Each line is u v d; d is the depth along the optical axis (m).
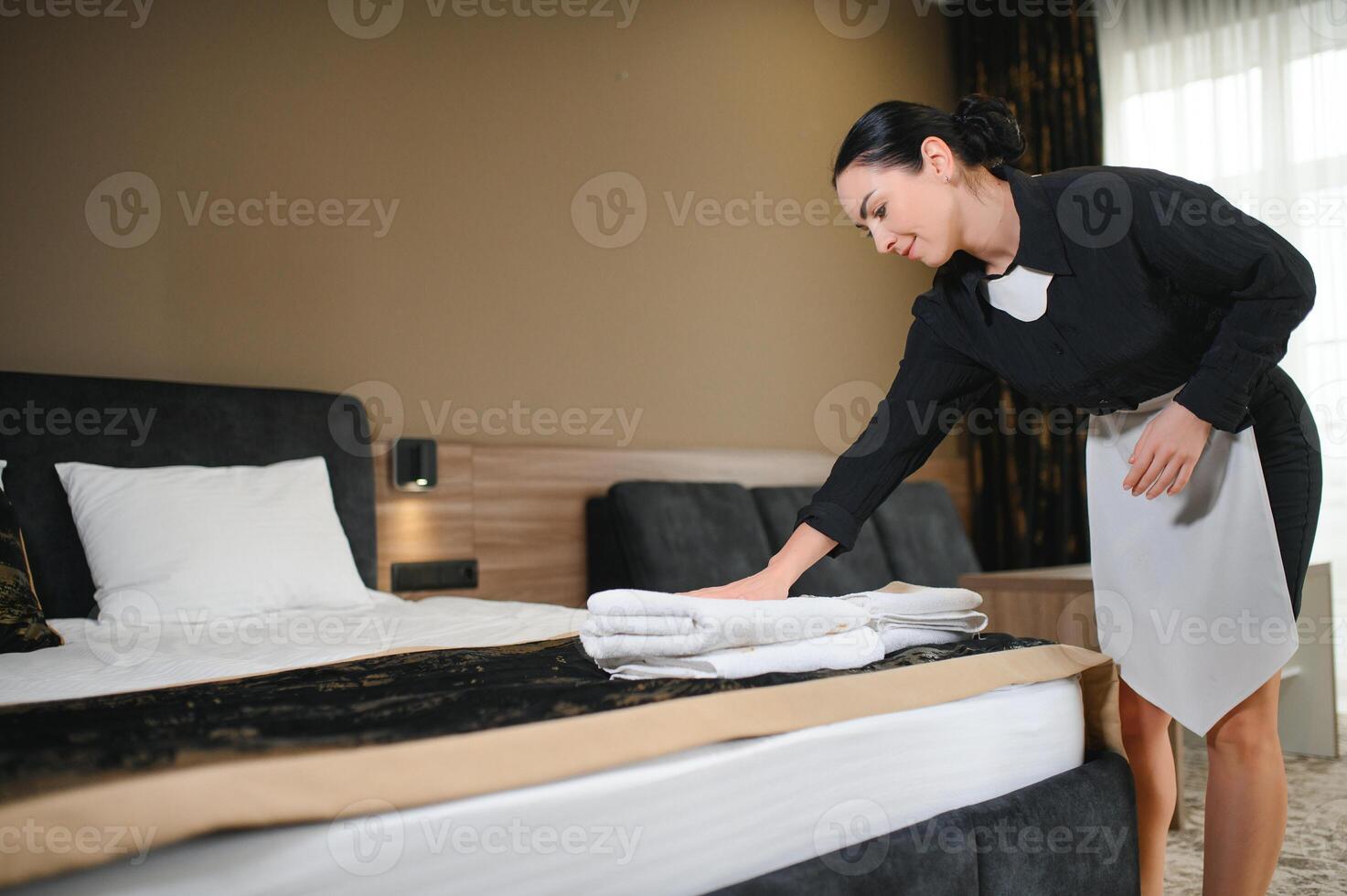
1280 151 4.03
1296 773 3.02
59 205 2.55
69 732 0.82
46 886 0.67
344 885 0.78
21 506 2.28
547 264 3.44
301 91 2.95
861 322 4.45
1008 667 1.34
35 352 2.50
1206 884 1.48
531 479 3.28
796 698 1.09
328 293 2.97
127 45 2.67
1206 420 1.30
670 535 3.27
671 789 0.96
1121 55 4.47
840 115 4.42
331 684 1.16
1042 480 4.47
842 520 1.52
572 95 3.54
